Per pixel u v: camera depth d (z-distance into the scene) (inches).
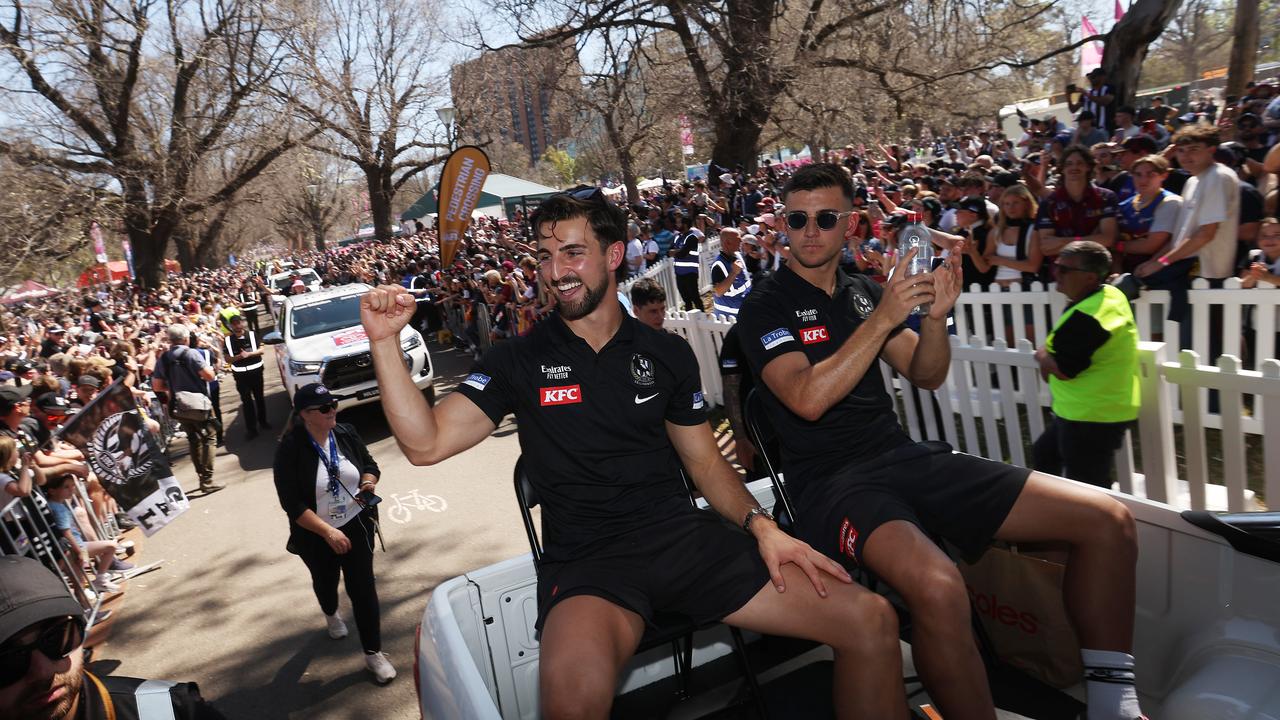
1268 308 189.5
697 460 91.1
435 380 522.9
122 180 1146.7
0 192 924.6
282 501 165.6
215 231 2261.3
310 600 221.8
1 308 836.0
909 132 1360.7
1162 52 2182.6
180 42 1123.9
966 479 91.7
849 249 291.4
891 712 78.2
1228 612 83.8
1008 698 97.0
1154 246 221.5
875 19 741.9
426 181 3486.7
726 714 96.3
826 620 79.4
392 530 266.1
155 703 69.0
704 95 770.2
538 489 89.0
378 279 915.4
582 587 81.0
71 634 63.2
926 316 96.6
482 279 549.3
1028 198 243.0
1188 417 156.6
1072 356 147.5
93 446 230.1
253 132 1241.4
